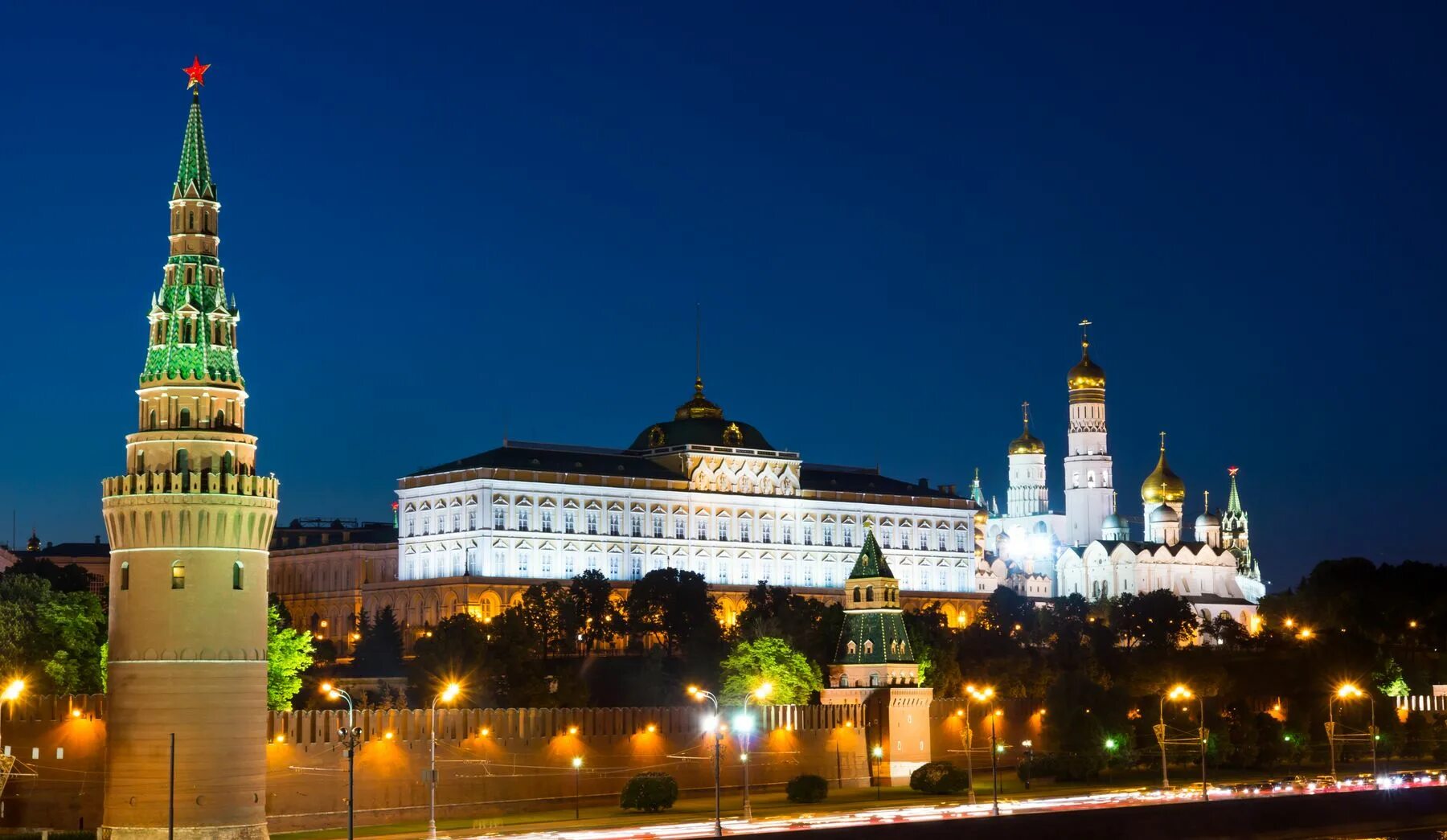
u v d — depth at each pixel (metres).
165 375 167.25
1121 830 193.88
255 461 170.12
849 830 173.88
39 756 197.12
